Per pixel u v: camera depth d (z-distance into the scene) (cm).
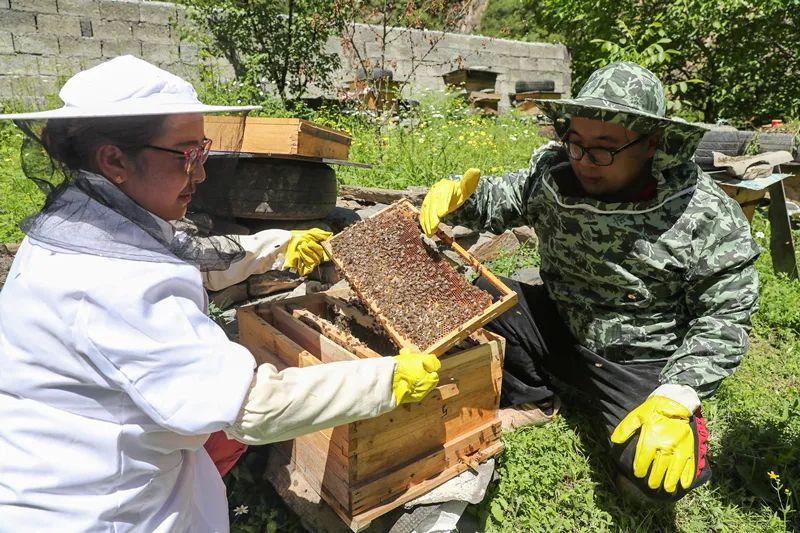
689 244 217
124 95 126
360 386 147
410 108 778
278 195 322
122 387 126
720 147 540
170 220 153
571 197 229
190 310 135
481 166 562
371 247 219
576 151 217
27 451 132
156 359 125
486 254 417
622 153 207
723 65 1038
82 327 122
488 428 221
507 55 1152
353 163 349
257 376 139
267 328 217
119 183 135
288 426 138
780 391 324
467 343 226
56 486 131
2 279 259
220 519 167
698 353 212
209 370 130
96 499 135
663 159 205
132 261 129
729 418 296
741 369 341
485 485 211
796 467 265
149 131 130
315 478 200
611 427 251
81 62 757
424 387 156
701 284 222
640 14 983
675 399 198
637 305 235
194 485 160
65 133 127
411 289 206
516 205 270
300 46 755
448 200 212
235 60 836
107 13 775
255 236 222
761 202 612
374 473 188
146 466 140
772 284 439
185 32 762
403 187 496
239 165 310
